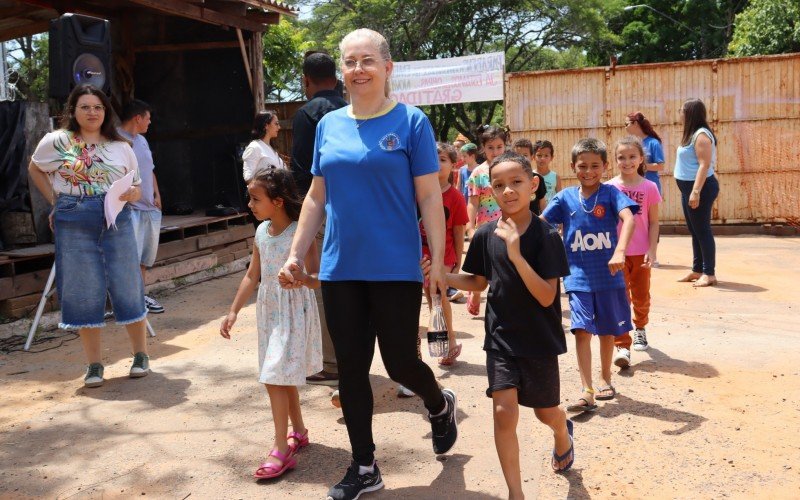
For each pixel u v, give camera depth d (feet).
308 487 13.05
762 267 34.17
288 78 104.94
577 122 49.14
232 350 22.07
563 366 19.01
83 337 18.97
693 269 30.66
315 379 17.99
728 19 115.24
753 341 21.21
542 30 114.52
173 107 44.45
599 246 16.17
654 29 121.90
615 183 19.86
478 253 12.27
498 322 11.80
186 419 16.51
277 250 13.67
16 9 37.45
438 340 14.69
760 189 47.39
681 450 13.96
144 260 26.76
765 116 46.88
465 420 15.62
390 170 11.79
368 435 12.34
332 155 12.02
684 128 29.78
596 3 108.68
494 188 11.61
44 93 90.63
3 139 28.04
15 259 24.71
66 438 15.61
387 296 11.92
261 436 15.43
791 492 12.25
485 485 12.77
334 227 12.05
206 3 38.09
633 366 19.07
